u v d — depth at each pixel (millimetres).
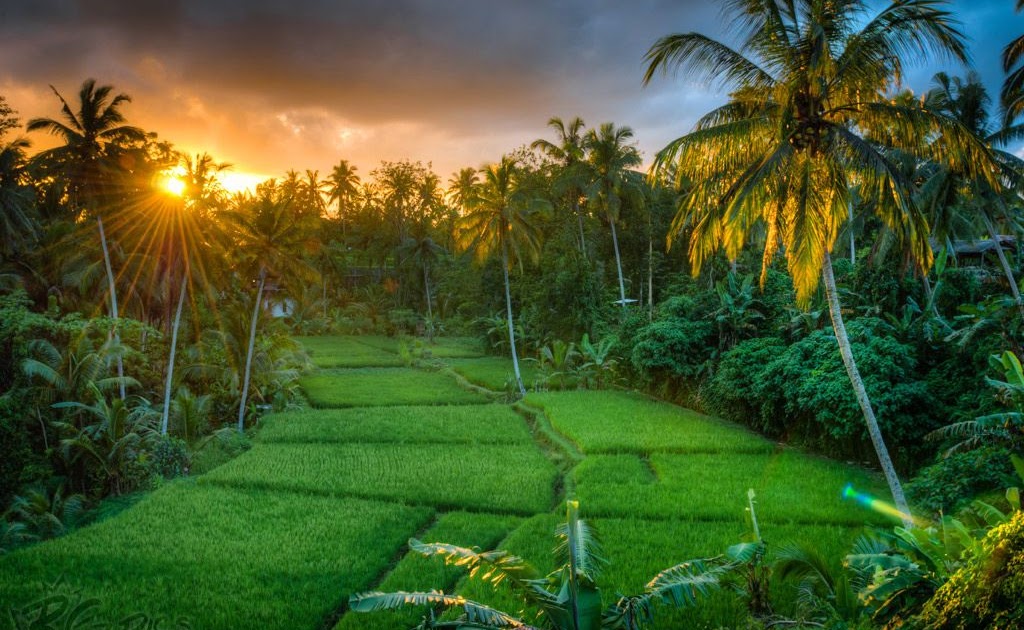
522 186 49469
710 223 14664
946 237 22734
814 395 20094
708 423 25953
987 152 12297
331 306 73062
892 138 13555
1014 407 13602
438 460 21172
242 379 28516
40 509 17203
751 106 14414
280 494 17922
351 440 24266
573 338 41250
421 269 67812
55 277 30328
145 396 26922
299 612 11195
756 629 9492
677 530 14602
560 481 19750
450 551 8242
